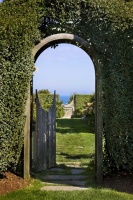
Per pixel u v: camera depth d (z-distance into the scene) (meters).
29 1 6.28
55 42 6.67
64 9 6.58
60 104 29.23
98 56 6.27
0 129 5.48
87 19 6.48
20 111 5.64
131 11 6.05
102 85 6.22
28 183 5.98
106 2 6.28
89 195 5.16
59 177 6.63
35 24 5.96
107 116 6.26
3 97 5.47
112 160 6.58
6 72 5.47
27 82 5.73
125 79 5.87
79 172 7.12
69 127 18.19
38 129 7.12
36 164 7.04
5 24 5.46
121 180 6.18
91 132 15.68
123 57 5.86
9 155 5.61
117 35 5.96
